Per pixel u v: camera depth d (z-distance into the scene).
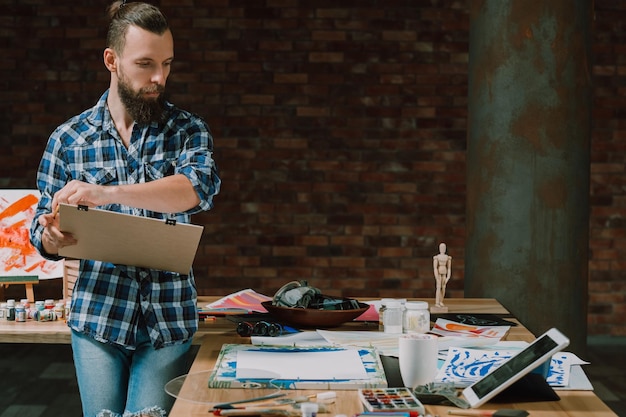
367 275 6.12
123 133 2.26
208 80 6.08
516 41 3.74
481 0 3.84
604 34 6.04
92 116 2.26
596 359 5.51
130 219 2.02
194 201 2.17
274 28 6.06
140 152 2.24
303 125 6.09
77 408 4.38
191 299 2.27
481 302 3.29
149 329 2.19
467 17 6.06
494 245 3.82
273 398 1.73
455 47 6.06
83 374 2.20
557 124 3.73
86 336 2.20
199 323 2.74
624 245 6.07
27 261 3.49
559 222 3.76
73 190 2.03
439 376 1.93
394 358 2.14
